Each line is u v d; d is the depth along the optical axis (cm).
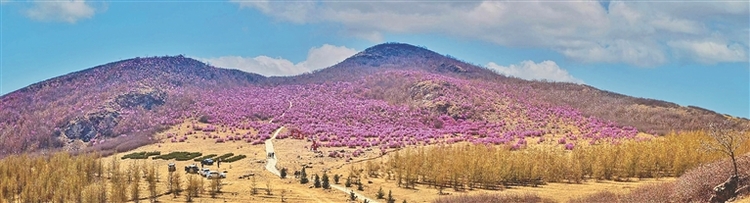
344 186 13412
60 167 14500
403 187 13175
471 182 12975
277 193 12825
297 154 17800
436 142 19262
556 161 13638
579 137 19700
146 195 12781
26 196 12381
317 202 11900
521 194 11488
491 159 13588
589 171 13588
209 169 16088
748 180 7706
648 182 12281
